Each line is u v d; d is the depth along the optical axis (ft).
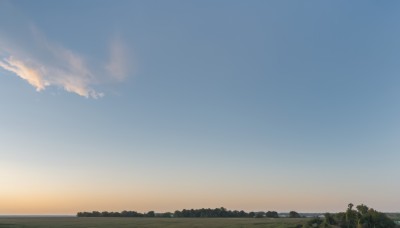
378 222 387.55
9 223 565.94
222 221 623.36
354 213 401.70
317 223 410.11
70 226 487.20
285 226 419.74
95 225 513.04
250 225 468.75
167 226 478.18
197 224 518.37
